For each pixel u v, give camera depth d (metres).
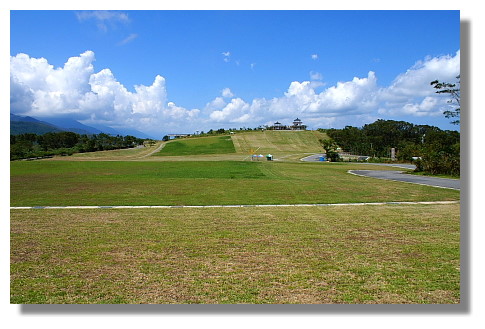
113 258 5.87
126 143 86.50
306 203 12.22
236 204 12.07
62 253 6.14
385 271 5.25
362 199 13.13
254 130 115.19
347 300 4.39
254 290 4.62
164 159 55.06
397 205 11.66
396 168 38.50
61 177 24.00
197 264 5.57
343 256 5.94
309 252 6.17
